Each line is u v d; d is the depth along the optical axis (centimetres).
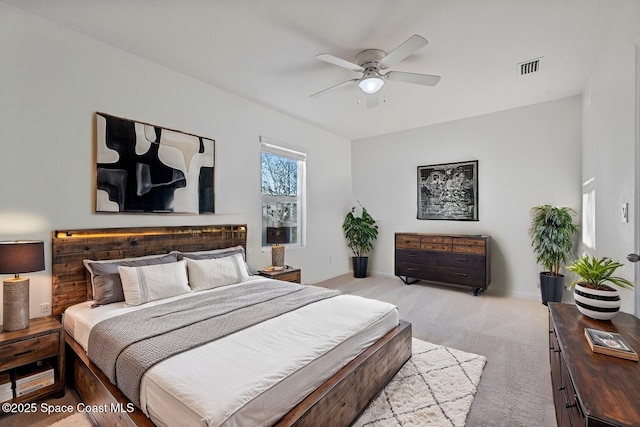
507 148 434
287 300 236
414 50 227
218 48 268
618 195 224
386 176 557
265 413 122
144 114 287
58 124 236
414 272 483
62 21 232
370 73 271
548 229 370
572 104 388
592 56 277
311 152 499
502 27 234
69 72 242
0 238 211
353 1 207
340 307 222
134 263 257
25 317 198
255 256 397
